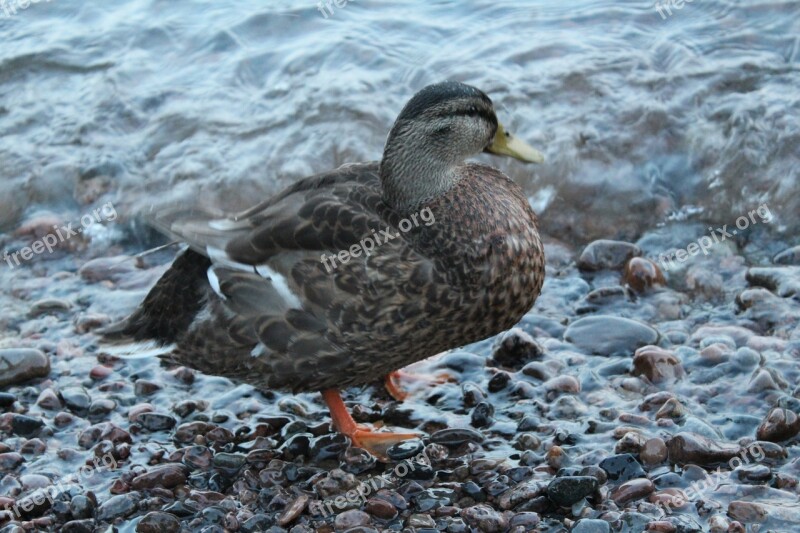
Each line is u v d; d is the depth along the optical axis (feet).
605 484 4.72
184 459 4.98
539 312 5.65
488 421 5.06
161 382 5.40
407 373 5.36
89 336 5.68
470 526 4.59
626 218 6.09
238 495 4.81
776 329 5.40
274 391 5.19
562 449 4.83
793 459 4.76
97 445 5.02
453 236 4.85
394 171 4.91
